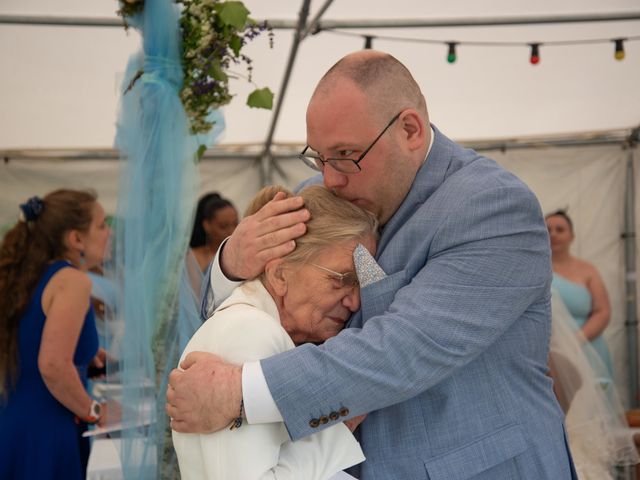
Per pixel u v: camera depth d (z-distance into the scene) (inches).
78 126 196.7
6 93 180.5
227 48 109.3
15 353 126.6
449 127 213.6
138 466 97.7
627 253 221.9
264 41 166.9
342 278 68.2
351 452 65.8
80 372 134.0
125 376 99.0
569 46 175.9
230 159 219.3
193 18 105.7
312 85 187.3
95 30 161.5
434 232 67.9
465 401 68.1
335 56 176.7
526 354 71.9
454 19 163.9
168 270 99.9
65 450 126.7
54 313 125.5
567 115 207.9
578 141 221.1
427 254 68.5
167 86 103.4
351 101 68.2
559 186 223.6
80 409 127.3
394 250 70.0
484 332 65.2
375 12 160.7
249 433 61.8
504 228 66.7
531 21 163.6
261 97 113.5
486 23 163.3
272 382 61.2
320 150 70.4
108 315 109.6
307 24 158.7
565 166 223.1
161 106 102.7
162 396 98.0
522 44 174.1
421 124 70.9
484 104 200.8
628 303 222.1
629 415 175.9
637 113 207.3
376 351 62.6
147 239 100.5
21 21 155.2
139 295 99.4
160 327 99.0
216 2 105.8
